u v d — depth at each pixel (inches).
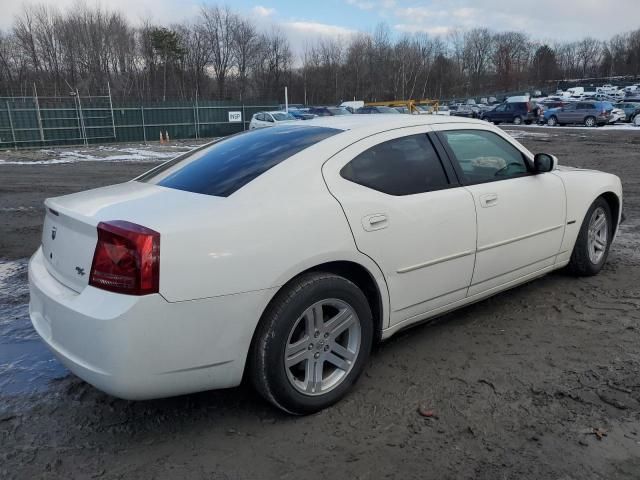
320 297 114.6
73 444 110.3
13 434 113.7
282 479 98.9
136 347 97.4
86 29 2551.7
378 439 109.7
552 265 181.5
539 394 124.3
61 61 2527.1
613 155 711.7
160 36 2672.2
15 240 281.0
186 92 2807.6
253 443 109.5
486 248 150.4
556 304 176.7
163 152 965.8
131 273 97.2
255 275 105.8
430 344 150.7
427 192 137.7
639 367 135.3
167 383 102.3
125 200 115.7
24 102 1099.3
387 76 3238.2
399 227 128.3
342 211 119.2
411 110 1437.0
